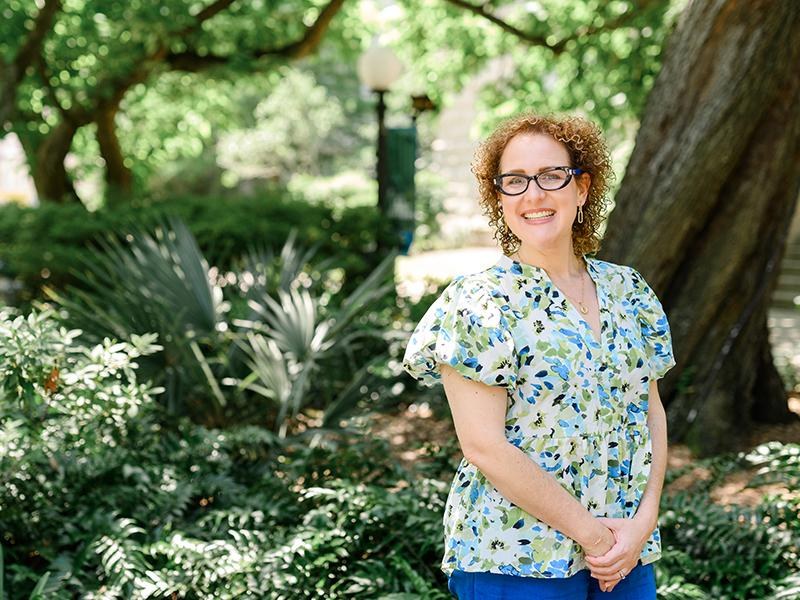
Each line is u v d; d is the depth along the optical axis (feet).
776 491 15.11
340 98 92.02
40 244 29.45
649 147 17.60
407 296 26.73
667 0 27.81
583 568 6.34
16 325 10.11
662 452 6.81
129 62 32.35
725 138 16.78
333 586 10.28
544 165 6.40
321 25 35.32
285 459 14.61
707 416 18.11
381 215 32.76
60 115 36.24
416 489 12.18
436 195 63.16
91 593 9.90
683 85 17.06
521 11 35.37
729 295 18.13
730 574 10.66
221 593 10.02
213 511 11.55
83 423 11.03
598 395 6.29
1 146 78.64
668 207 17.33
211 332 17.79
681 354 18.26
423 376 6.51
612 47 32.40
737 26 16.35
